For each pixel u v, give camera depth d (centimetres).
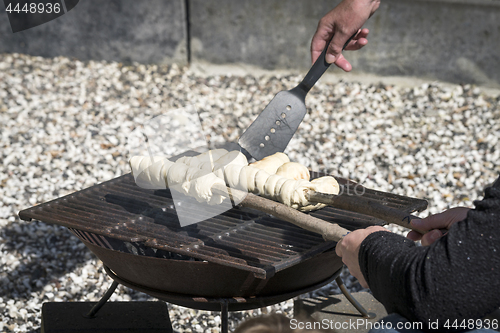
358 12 216
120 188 229
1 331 258
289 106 229
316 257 176
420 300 112
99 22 625
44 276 301
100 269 309
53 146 454
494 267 109
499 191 110
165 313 234
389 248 122
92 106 531
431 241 136
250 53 610
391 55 574
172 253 189
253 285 176
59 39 635
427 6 547
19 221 349
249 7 590
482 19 539
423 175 418
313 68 229
